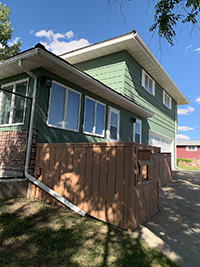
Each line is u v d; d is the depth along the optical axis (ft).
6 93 18.95
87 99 22.00
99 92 22.57
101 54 32.58
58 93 18.01
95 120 23.06
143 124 36.58
